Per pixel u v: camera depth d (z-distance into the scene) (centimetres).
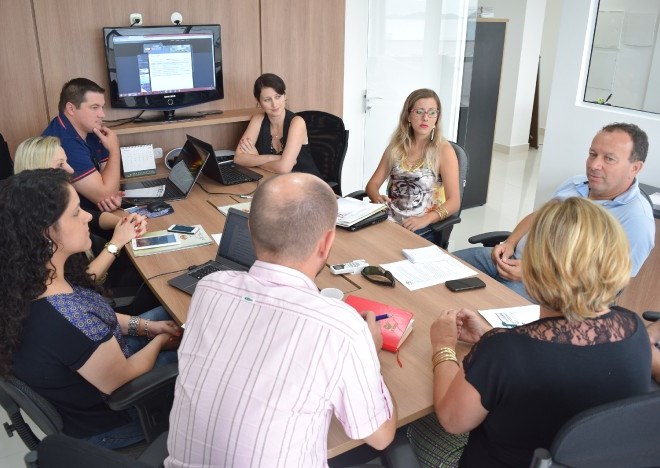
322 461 121
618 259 117
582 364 118
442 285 206
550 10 690
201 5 364
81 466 101
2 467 220
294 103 421
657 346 184
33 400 147
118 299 240
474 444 142
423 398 147
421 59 439
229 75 388
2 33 314
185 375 119
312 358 112
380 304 184
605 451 108
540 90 723
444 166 305
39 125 338
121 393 154
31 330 143
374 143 482
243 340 116
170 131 377
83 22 333
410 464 133
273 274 122
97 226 280
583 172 361
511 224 468
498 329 129
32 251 142
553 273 118
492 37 452
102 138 303
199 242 240
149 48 343
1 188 144
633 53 345
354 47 445
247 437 110
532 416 123
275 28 393
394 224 264
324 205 122
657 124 316
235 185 318
